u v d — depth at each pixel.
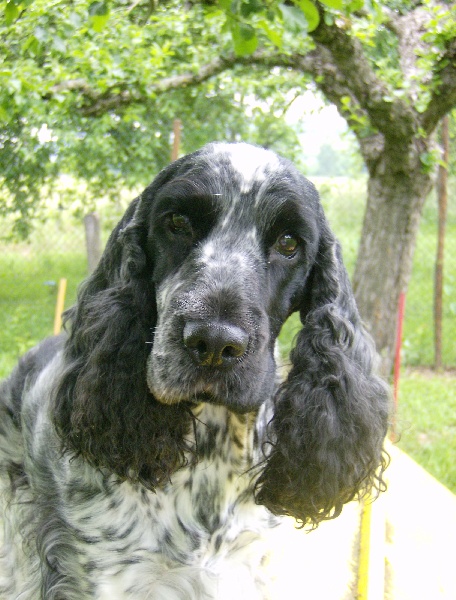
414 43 1.25
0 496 0.70
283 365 0.60
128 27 1.12
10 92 0.96
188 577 0.55
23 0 0.70
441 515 0.82
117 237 0.58
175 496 0.54
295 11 0.64
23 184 1.99
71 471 0.57
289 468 0.54
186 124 2.02
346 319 0.58
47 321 1.80
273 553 0.63
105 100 1.30
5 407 0.72
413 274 2.18
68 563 0.56
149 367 0.49
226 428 0.55
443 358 1.68
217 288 0.46
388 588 0.69
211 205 0.51
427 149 1.29
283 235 0.52
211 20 1.19
